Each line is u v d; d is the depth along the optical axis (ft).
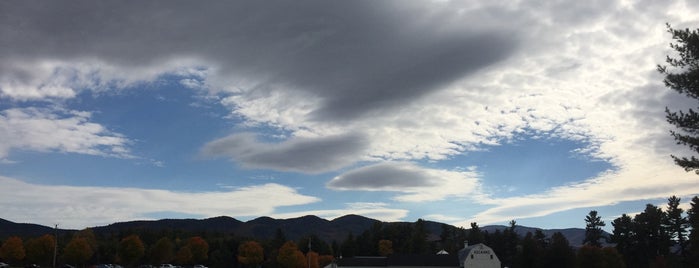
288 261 523.70
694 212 350.02
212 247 636.48
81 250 478.18
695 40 105.09
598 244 528.63
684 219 447.01
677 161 113.09
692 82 106.63
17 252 489.67
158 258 538.06
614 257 424.46
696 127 110.32
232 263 608.19
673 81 110.52
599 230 537.24
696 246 353.10
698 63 108.37
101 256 580.30
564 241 444.55
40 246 490.49
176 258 563.07
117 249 522.06
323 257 598.75
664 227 455.63
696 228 346.33
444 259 466.29
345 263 498.69
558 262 433.89
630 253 462.19
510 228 626.23
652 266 388.37
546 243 565.94
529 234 496.23
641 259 454.81
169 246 542.98
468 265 444.96
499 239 614.75
